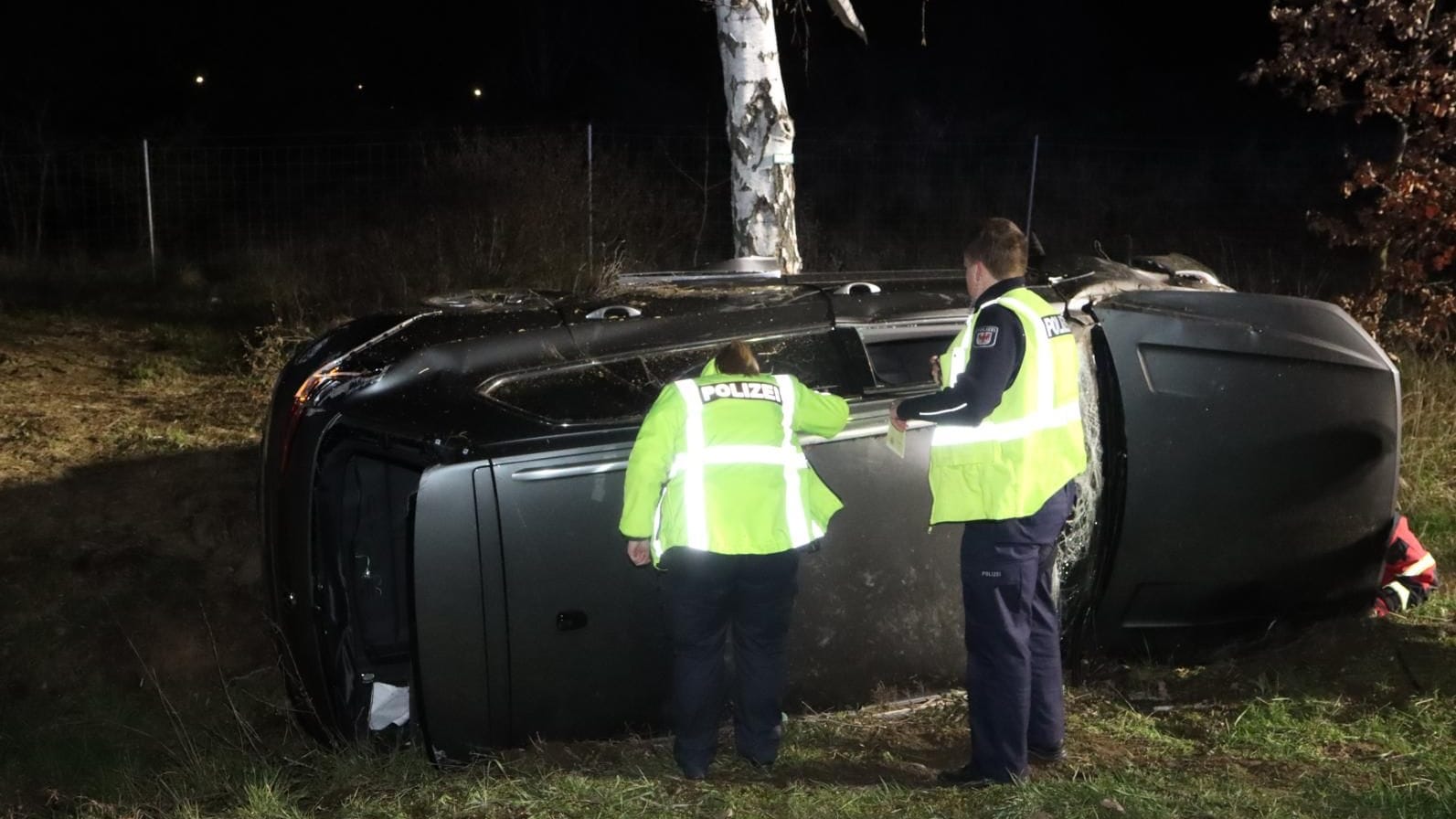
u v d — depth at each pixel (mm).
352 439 3797
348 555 4027
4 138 19094
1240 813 3381
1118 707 4344
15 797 4051
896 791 3576
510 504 3594
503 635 3607
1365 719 4129
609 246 10484
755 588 3664
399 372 3924
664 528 3590
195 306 10125
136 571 5336
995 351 3457
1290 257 13102
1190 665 4676
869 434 4039
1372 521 4602
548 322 4230
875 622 4070
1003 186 15312
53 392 7438
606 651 3729
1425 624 4781
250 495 6051
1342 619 4738
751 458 3596
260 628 5125
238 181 14469
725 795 3527
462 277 9891
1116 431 4363
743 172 6516
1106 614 4500
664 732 3943
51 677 4719
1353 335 4574
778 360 4301
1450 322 7688
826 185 15273
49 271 11320
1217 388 4414
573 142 11297
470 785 3541
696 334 4254
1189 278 5125
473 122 29641
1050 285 4586
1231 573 4512
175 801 3877
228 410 7297
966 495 3562
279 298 10086
